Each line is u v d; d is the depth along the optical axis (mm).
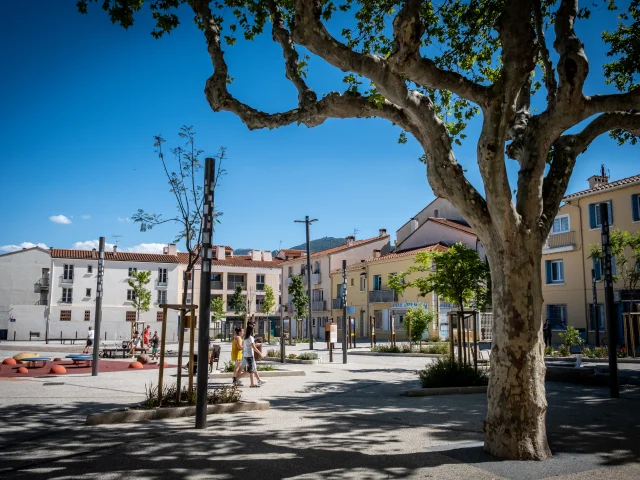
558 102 6156
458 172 6496
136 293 52875
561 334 24266
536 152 6281
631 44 11164
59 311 57750
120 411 8453
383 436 7266
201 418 7766
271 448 6559
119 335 56812
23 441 6910
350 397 11312
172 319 60281
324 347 36750
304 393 12008
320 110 7371
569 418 8500
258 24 9250
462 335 14141
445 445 6691
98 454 6258
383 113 7195
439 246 40812
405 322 29156
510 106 5965
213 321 59688
